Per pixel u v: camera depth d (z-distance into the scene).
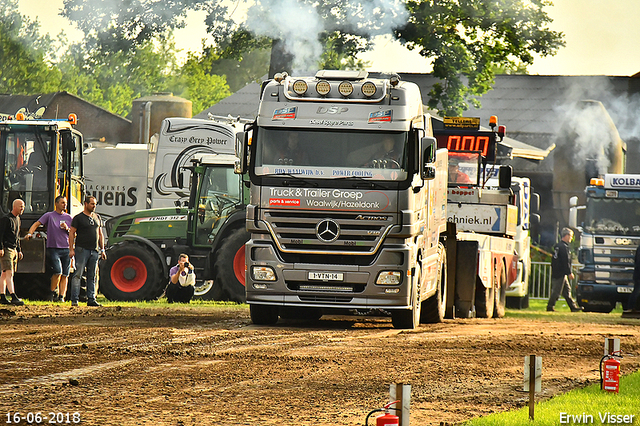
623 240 80.19
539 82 147.00
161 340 36.94
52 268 59.25
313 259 43.19
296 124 43.16
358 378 28.28
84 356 31.72
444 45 92.50
